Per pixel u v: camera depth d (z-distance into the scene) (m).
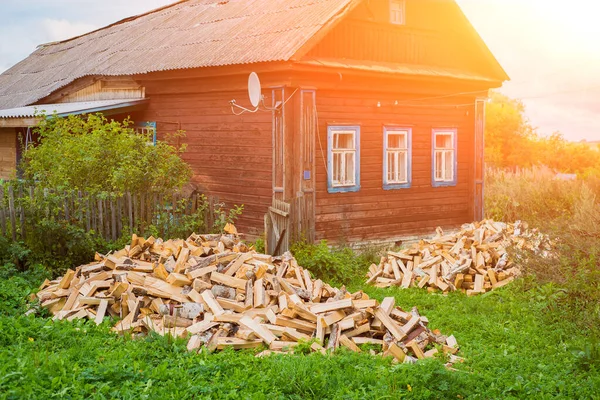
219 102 18.61
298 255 14.76
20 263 12.30
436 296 13.12
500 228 15.64
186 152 19.67
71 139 14.80
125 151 14.48
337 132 17.84
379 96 18.89
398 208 19.66
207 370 7.55
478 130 21.75
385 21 19.39
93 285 10.08
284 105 16.66
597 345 9.11
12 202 12.44
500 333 10.37
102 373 6.92
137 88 21.42
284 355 8.32
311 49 17.41
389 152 19.62
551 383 8.16
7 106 27.36
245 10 22.09
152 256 11.12
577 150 48.22
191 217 14.19
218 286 9.80
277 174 16.94
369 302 9.57
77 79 23.44
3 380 6.40
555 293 11.52
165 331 9.02
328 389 7.33
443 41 21.31
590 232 12.86
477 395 7.54
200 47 19.72
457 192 21.47
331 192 17.81
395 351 8.68
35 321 9.03
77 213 13.02
